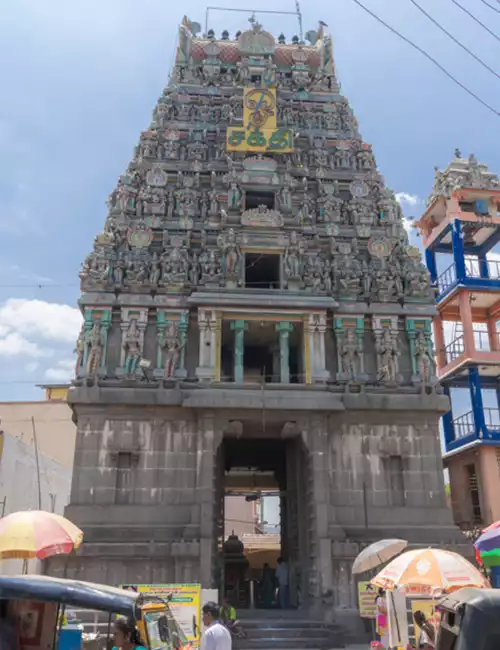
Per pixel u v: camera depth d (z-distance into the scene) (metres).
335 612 23.33
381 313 29.39
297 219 31.17
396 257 31.17
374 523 25.95
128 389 26.81
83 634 14.02
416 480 26.89
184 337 28.19
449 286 37.09
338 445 27.11
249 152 33.19
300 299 28.66
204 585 23.45
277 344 30.41
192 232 30.80
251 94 34.12
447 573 12.13
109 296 28.34
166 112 34.62
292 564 27.91
